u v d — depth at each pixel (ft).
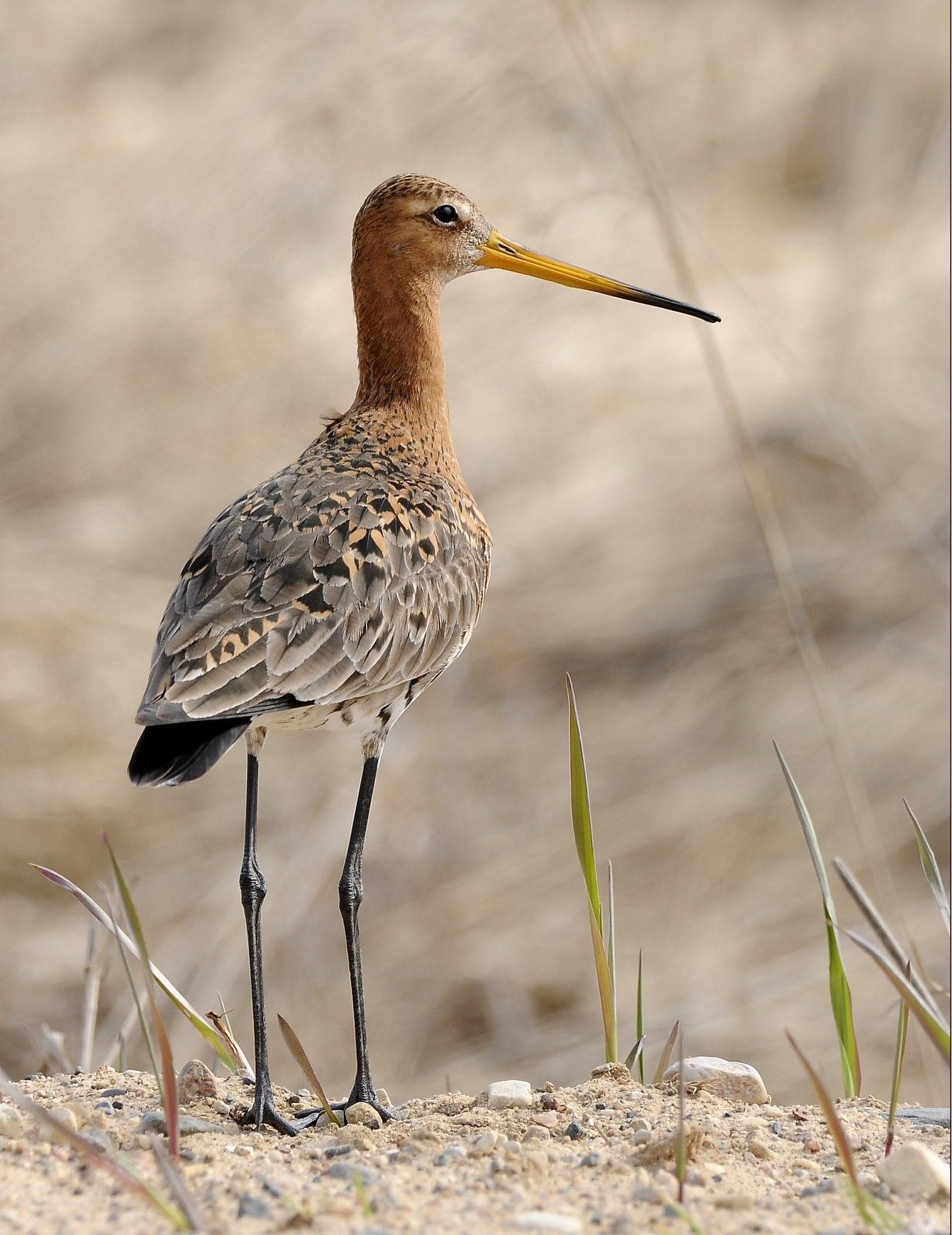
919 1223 18.02
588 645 53.52
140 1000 43.75
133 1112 22.98
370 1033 44.42
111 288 65.00
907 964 20.26
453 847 48.62
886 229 66.85
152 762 22.27
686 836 47.65
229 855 48.44
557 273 30.19
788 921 45.42
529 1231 17.94
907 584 53.42
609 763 50.42
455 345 62.03
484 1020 44.70
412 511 25.98
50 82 75.87
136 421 60.75
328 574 24.27
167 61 75.61
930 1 73.31
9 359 63.31
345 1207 18.51
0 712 49.98
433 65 64.64
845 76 72.90
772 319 61.82
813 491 56.44
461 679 52.90
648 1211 18.70
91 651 52.80
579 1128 21.67
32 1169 19.88
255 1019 23.34
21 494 59.26
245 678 23.07
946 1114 22.84
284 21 71.41
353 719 25.43
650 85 73.10
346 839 48.44
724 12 75.92
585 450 58.29
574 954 45.52
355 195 65.41
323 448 27.25
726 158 71.10
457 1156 20.59
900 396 58.08
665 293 62.03
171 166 68.74
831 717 35.27
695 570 55.01
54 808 48.70
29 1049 43.01
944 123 69.72
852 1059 24.04
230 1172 20.16
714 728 50.88
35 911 47.21
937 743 48.52
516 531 56.03
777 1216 18.63
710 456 57.47
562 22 42.78
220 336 62.39
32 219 67.82
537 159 58.90
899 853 46.37
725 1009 43.37
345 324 62.80
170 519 57.82
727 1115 22.53
